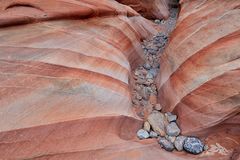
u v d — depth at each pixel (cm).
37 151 106
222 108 137
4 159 98
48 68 140
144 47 300
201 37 180
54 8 187
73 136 119
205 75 153
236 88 134
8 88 119
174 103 164
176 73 180
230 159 126
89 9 211
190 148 132
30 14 169
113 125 137
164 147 135
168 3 572
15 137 104
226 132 140
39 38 159
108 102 147
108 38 214
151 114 162
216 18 184
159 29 382
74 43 173
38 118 114
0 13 161
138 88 206
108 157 120
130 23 279
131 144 132
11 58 134
